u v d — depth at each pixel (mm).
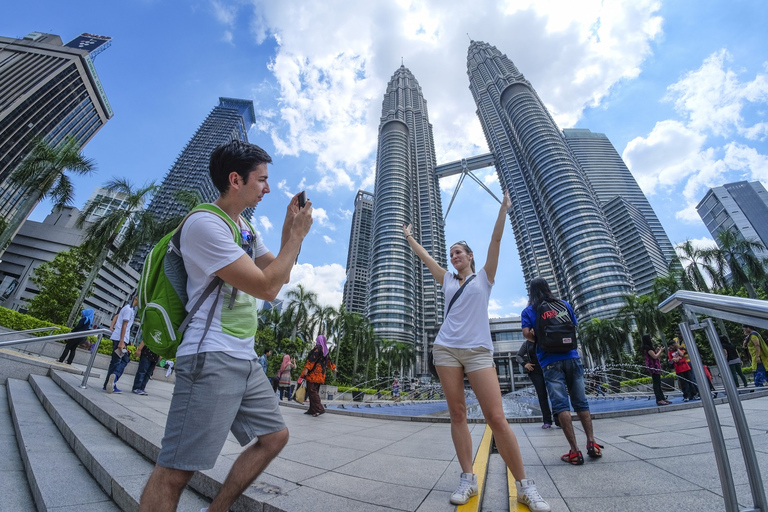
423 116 168125
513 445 2039
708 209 124250
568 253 90625
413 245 3311
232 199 1652
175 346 1361
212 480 2127
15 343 4582
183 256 1431
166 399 6328
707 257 27891
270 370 35938
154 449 2545
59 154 18547
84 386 5742
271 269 1396
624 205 115250
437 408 10727
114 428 3365
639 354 39031
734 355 8875
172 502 1209
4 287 60844
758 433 3441
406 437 4316
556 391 3238
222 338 1371
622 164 148750
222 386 1306
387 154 133000
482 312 2439
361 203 175625
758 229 110750
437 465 2867
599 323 48594
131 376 11516
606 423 5234
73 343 9469
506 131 139125
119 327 6328
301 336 39375
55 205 19453
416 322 107250
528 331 4016
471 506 1900
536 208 120438
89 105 78500
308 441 3844
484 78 161125
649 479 2348
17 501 2154
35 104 66188
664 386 11812
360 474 2570
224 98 165375
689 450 3053
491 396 2160
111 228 19719
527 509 1915
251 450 1522
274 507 1867
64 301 31547
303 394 9586
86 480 2406
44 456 2730
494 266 2549
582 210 91125
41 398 5105
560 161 100812
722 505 1838
